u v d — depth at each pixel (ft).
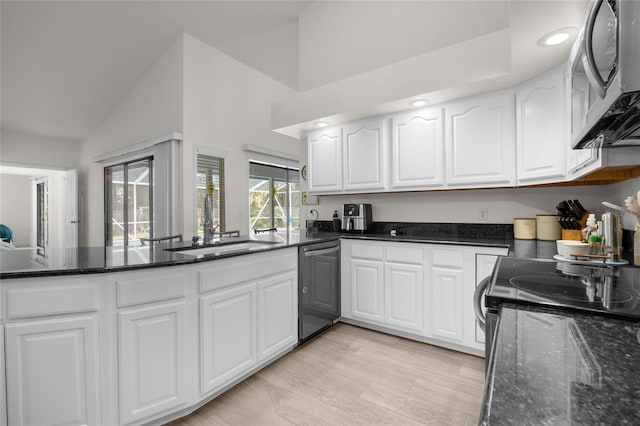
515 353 1.72
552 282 3.42
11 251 6.21
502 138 7.56
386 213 10.63
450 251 7.64
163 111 13.53
